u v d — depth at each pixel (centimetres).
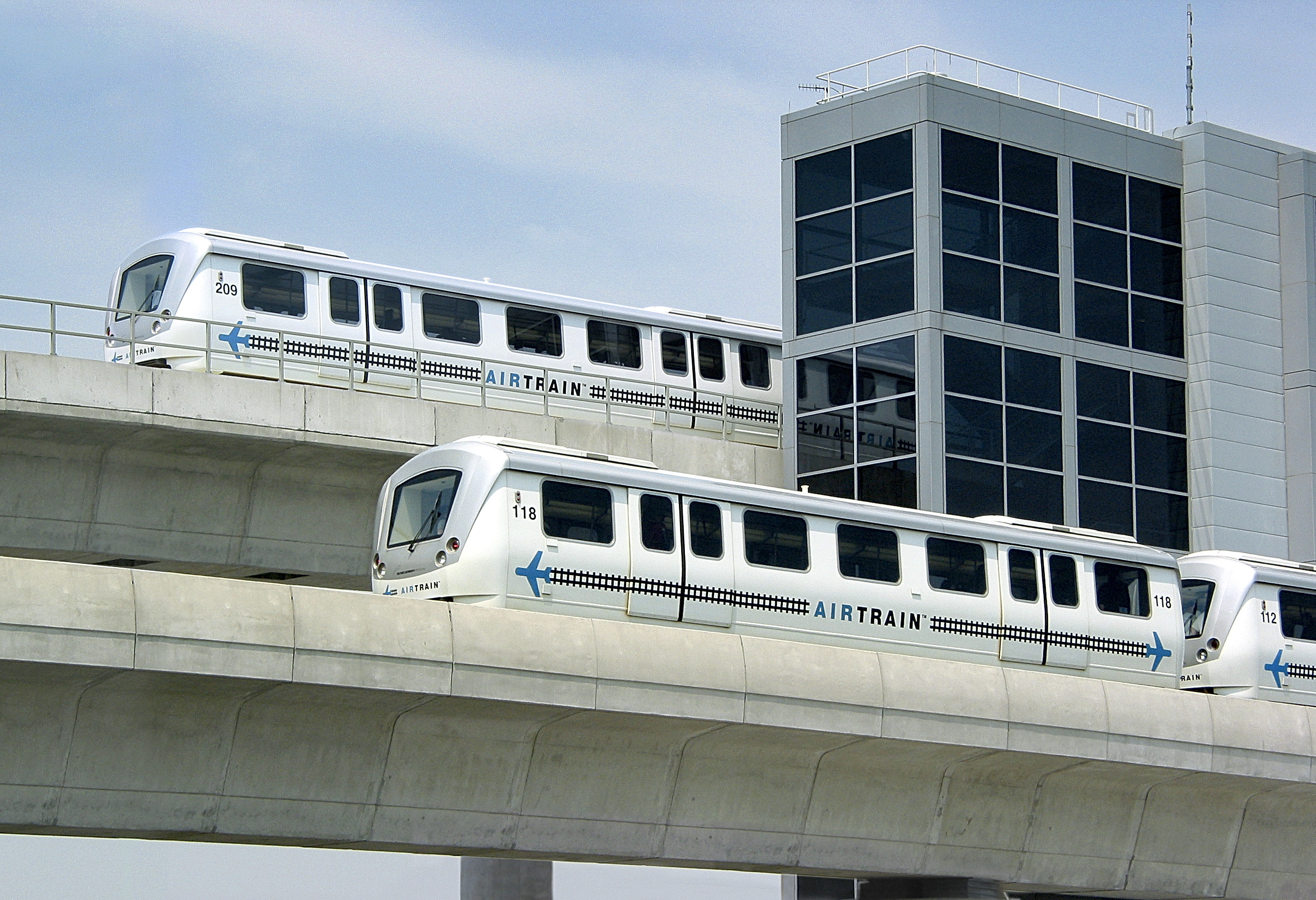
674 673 2728
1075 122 4450
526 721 2656
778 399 4884
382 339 4138
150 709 2359
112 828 2341
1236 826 3562
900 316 4166
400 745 2572
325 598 2417
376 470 3875
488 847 2666
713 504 3047
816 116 4406
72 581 2230
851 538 3203
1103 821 3384
